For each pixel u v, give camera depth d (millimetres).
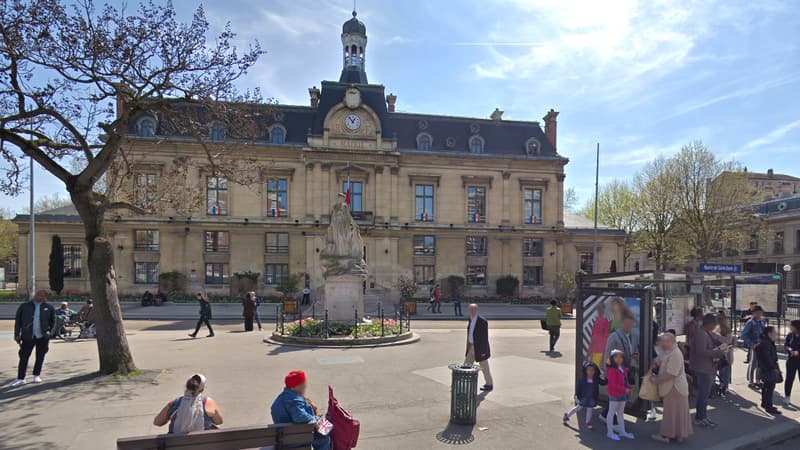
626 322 9180
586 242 46156
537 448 7539
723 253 59500
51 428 7855
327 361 13688
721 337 10852
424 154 42406
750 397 11133
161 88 12852
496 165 44031
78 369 12203
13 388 10336
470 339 11039
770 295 19109
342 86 42938
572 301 36969
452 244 43031
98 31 11875
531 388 11117
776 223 54594
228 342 17234
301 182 40969
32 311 10820
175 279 38312
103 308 11719
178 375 11820
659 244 45812
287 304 26984
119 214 38406
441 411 9219
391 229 41406
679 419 7895
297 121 42281
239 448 5293
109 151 12211
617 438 8000
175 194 15734
